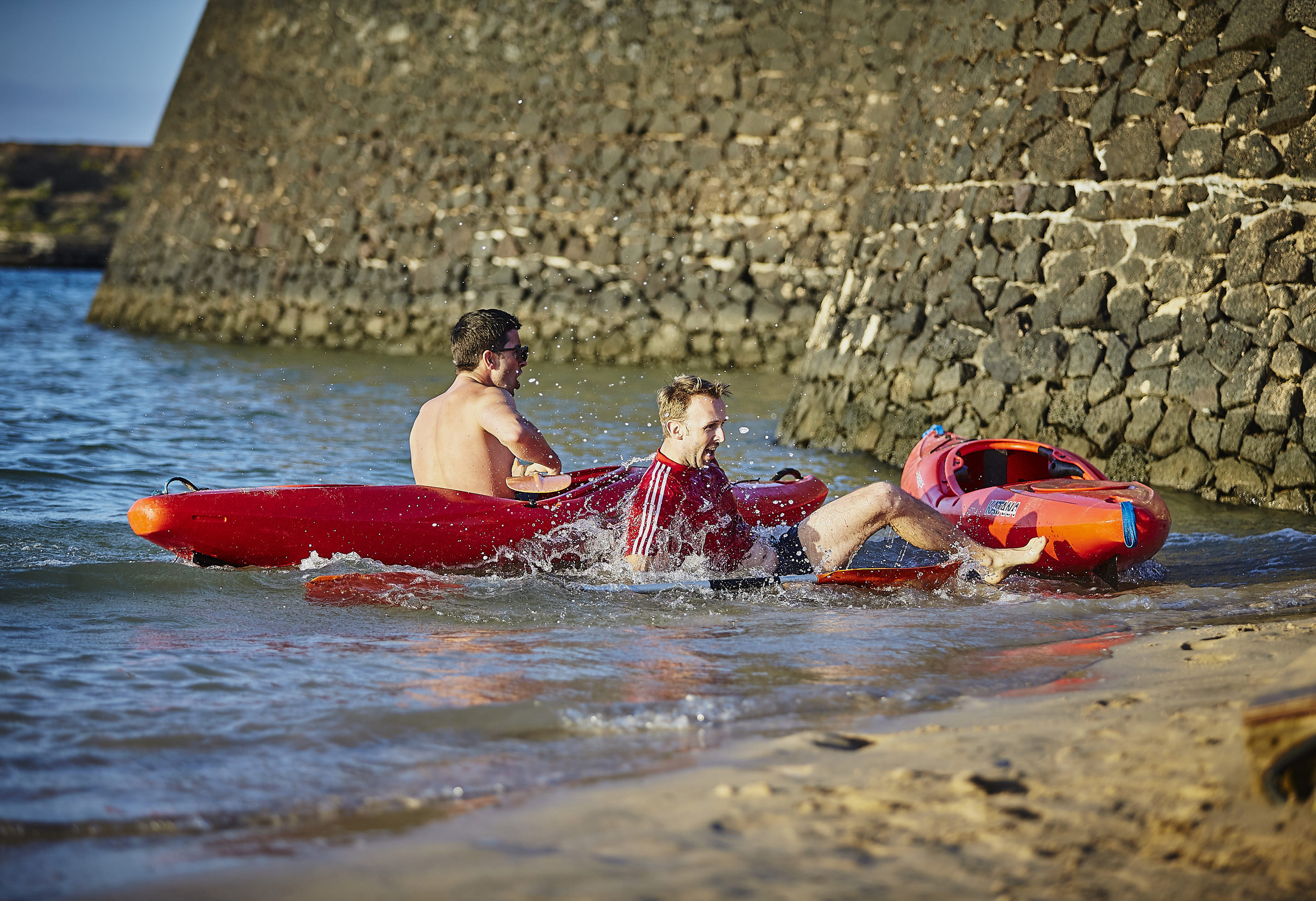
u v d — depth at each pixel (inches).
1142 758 135.9
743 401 765.9
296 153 1221.1
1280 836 111.7
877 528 279.7
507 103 1095.0
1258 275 410.6
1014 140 530.0
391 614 245.3
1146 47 475.8
